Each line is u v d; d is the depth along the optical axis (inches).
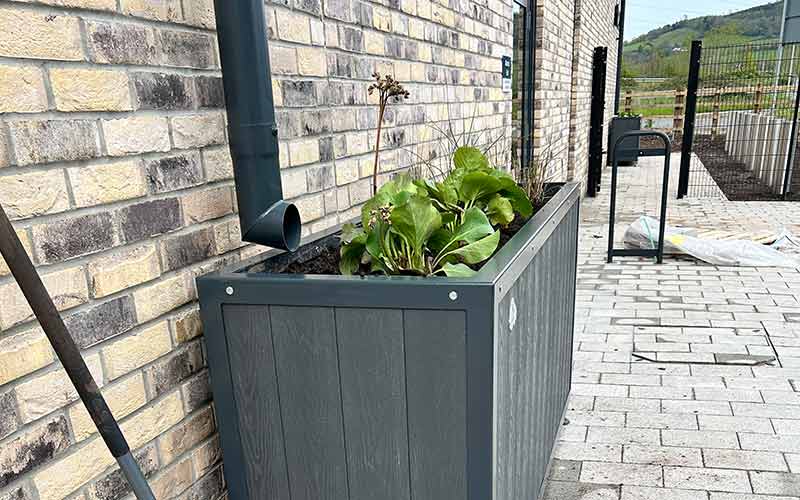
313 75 72.7
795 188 342.6
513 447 58.7
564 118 296.5
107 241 44.2
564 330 97.5
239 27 50.2
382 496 51.4
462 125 131.3
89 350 43.3
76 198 41.8
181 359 51.6
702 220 273.1
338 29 78.5
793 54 337.1
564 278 92.7
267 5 63.2
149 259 47.9
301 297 47.6
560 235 84.4
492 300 43.9
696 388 120.3
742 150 449.7
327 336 48.1
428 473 49.4
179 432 51.7
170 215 49.9
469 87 134.2
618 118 402.6
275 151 53.9
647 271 196.5
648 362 132.2
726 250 199.2
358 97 85.0
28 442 39.3
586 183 391.2
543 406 79.0
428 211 55.4
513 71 204.5
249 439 52.8
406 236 56.5
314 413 50.5
